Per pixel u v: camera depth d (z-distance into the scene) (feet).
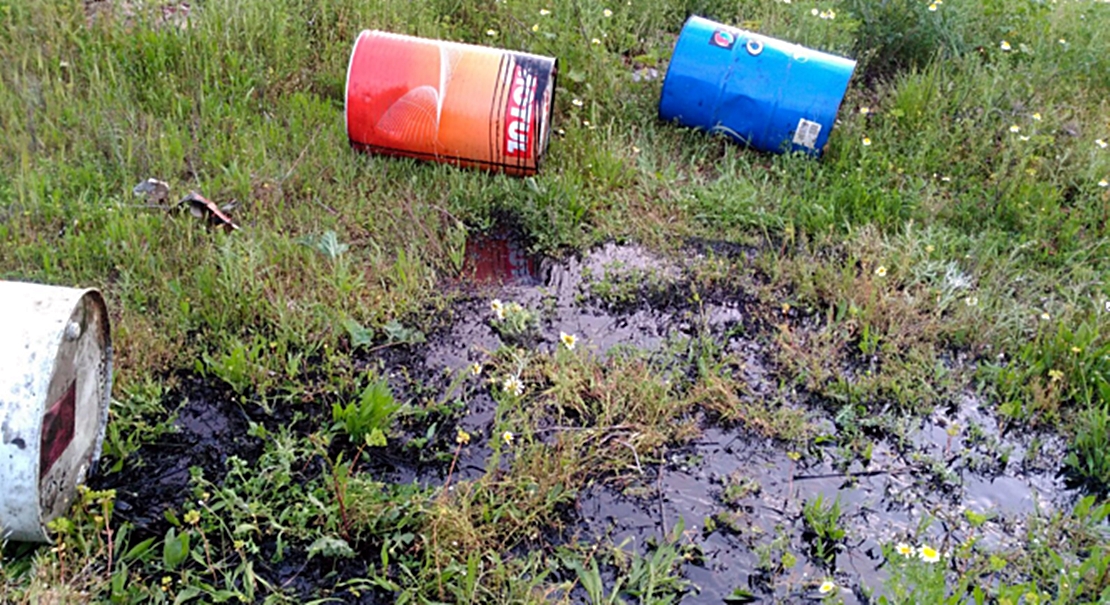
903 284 15.40
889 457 12.32
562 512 11.05
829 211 16.43
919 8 20.76
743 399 12.97
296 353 12.93
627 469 11.74
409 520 10.49
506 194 16.38
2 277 12.97
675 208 16.80
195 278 13.51
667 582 10.24
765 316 14.65
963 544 10.92
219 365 12.19
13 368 8.84
